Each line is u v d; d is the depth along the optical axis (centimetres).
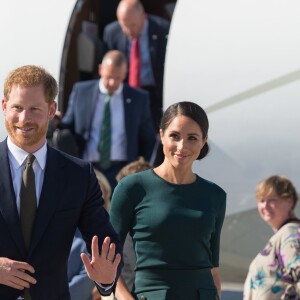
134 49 3253
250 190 2716
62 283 1327
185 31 2758
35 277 1288
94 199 1348
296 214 2655
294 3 2678
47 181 1302
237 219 2734
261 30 2695
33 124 1270
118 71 2928
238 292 2717
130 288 1683
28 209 1293
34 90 1270
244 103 2714
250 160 2714
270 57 2684
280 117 2686
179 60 2761
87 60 3189
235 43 2714
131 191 1497
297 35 2669
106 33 3291
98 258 1267
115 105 2959
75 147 2775
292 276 1778
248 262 2756
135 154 2962
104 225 1346
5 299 1295
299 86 2673
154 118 3253
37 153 1310
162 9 3428
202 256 1496
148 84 3247
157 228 1470
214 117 2736
